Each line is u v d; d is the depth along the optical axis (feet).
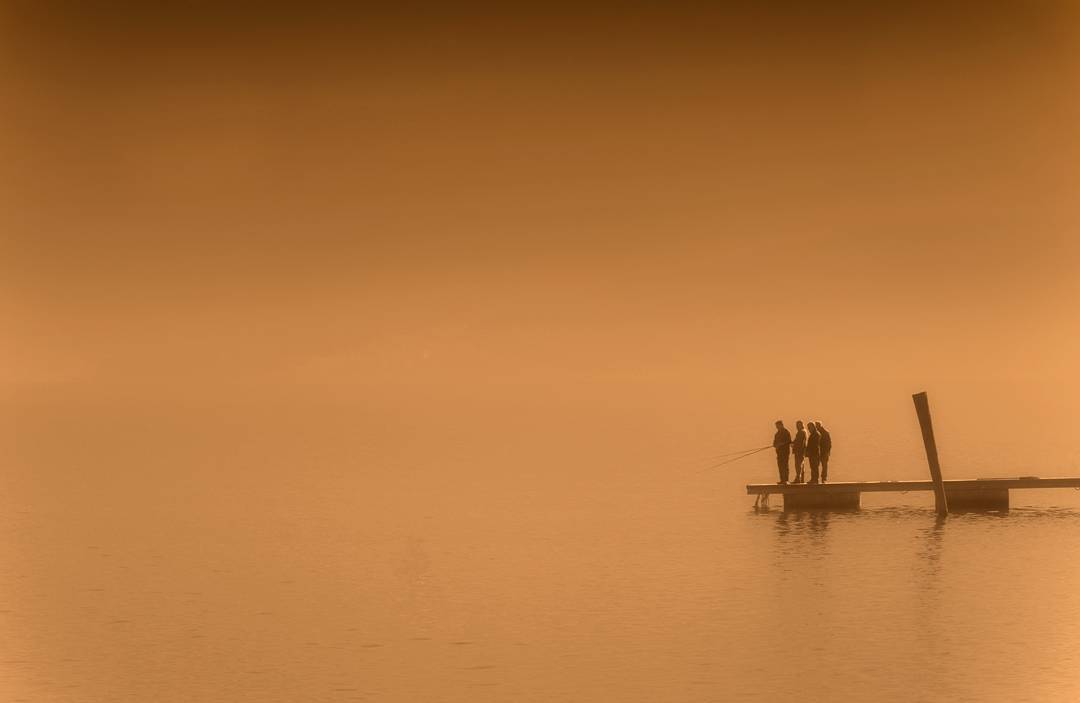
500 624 225.35
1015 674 190.60
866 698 182.29
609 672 196.85
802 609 228.84
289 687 193.16
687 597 240.32
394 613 235.40
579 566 273.13
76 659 208.23
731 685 189.37
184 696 189.88
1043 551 272.31
